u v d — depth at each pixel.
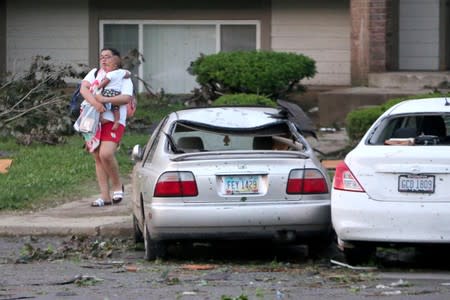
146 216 22.34
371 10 50.16
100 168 29.34
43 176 33.47
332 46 56.12
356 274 21.17
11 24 58.16
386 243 20.70
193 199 21.50
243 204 21.52
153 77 57.84
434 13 53.47
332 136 43.28
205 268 22.08
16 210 29.16
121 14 57.66
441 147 20.64
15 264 22.89
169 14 57.41
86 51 57.97
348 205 20.69
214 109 24.75
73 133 42.31
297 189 21.67
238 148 23.94
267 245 25.05
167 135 23.02
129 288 19.41
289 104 24.61
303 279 20.53
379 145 21.28
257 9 56.59
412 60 53.78
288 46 56.53
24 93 41.31
